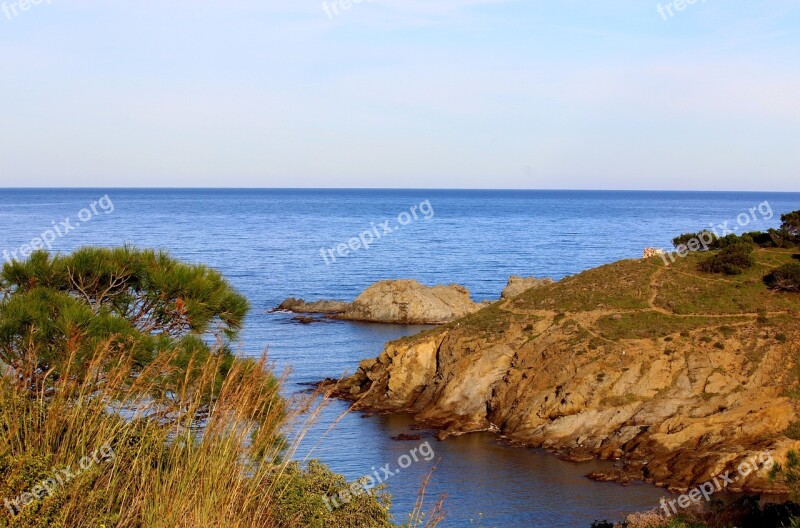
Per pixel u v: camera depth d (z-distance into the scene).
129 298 16.31
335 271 131.88
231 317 16.67
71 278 15.65
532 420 48.41
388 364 59.16
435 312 91.81
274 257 147.12
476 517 34.19
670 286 60.03
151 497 9.09
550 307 60.19
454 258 153.38
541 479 39.81
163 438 10.05
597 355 51.22
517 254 160.75
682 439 42.50
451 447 45.66
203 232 191.62
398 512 33.81
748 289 57.41
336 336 80.56
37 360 11.79
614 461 42.41
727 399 45.53
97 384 10.66
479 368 54.38
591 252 164.38
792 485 27.33
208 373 11.14
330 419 49.69
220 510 9.02
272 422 9.98
